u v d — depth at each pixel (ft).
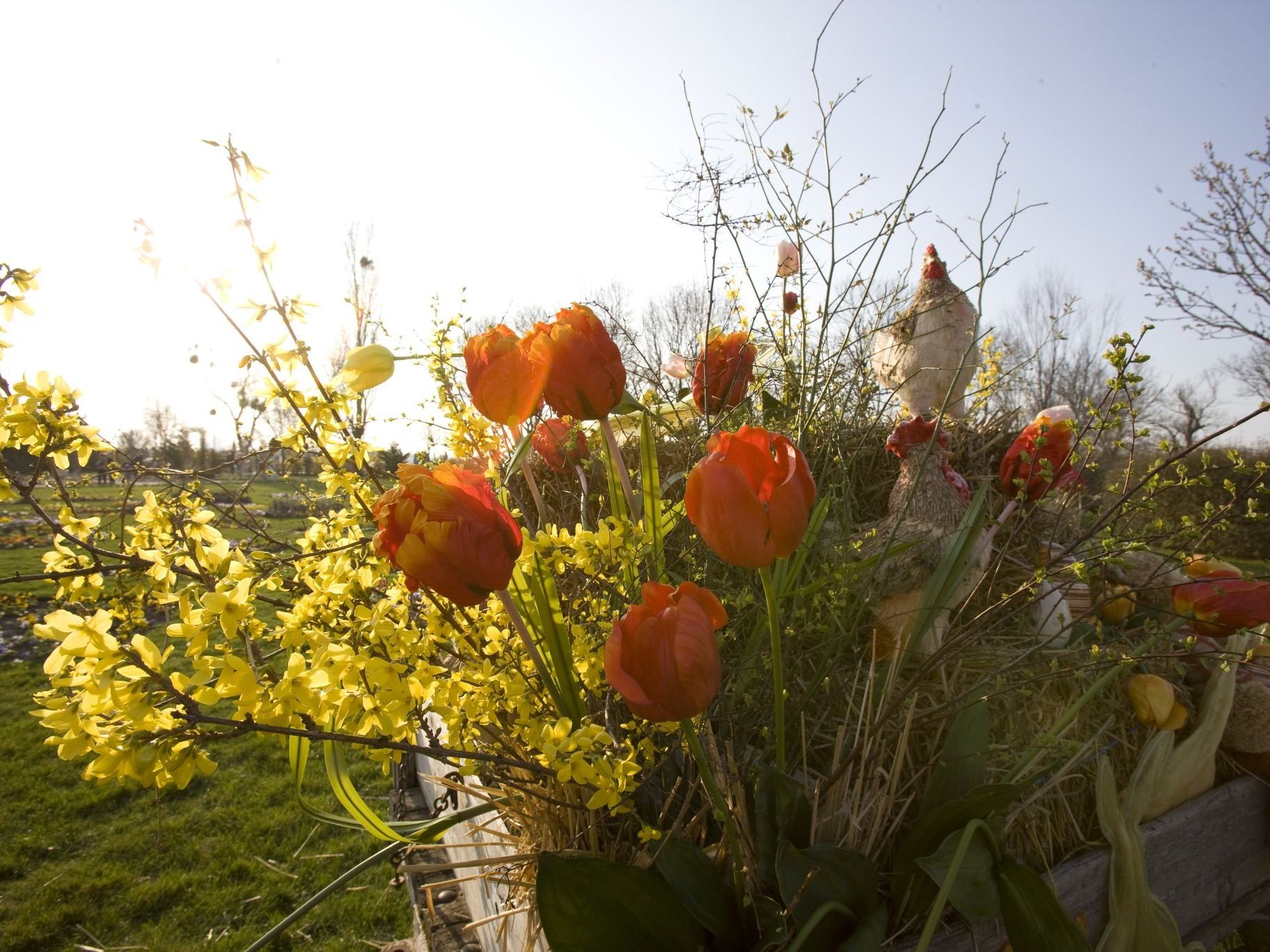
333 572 2.97
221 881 10.22
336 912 9.55
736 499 2.27
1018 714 3.92
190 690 2.43
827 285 4.37
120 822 11.66
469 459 3.92
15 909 9.60
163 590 3.09
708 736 3.42
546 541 2.97
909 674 3.96
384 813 10.02
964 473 5.41
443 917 5.70
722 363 4.05
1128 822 3.84
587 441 4.26
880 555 3.64
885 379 5.87
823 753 3.80
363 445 3.19
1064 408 3.81
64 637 2.26
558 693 3.01
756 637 3.50
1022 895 2.88
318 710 2.52
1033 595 3.54
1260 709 4.36
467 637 3.08
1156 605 4.63
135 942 9.01
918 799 3.51
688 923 2.64
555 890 2.55
